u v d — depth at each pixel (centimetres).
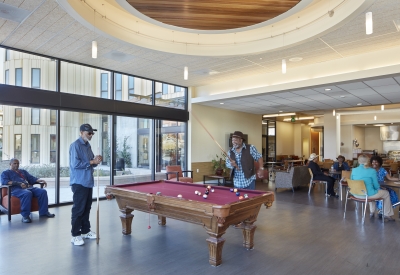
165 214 368
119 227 466
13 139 570
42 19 434
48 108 602
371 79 571
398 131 1647
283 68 536
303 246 381
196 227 468
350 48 545
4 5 390
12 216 536
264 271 305
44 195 531
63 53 586
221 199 360
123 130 760
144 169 813
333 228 463
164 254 353
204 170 956
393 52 536
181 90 916
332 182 762
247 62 642
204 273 300
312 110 1096
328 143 1297
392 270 307
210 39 594
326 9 450
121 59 625
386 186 521
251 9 414
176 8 412
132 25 530
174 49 582
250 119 1183
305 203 666
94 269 310
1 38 508
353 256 346
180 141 917
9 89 544
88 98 666
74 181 391
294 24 512
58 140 626
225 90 841
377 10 389
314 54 581
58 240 402
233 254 354
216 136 1006
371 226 474
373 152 1631
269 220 513
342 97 790
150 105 810
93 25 449
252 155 450
